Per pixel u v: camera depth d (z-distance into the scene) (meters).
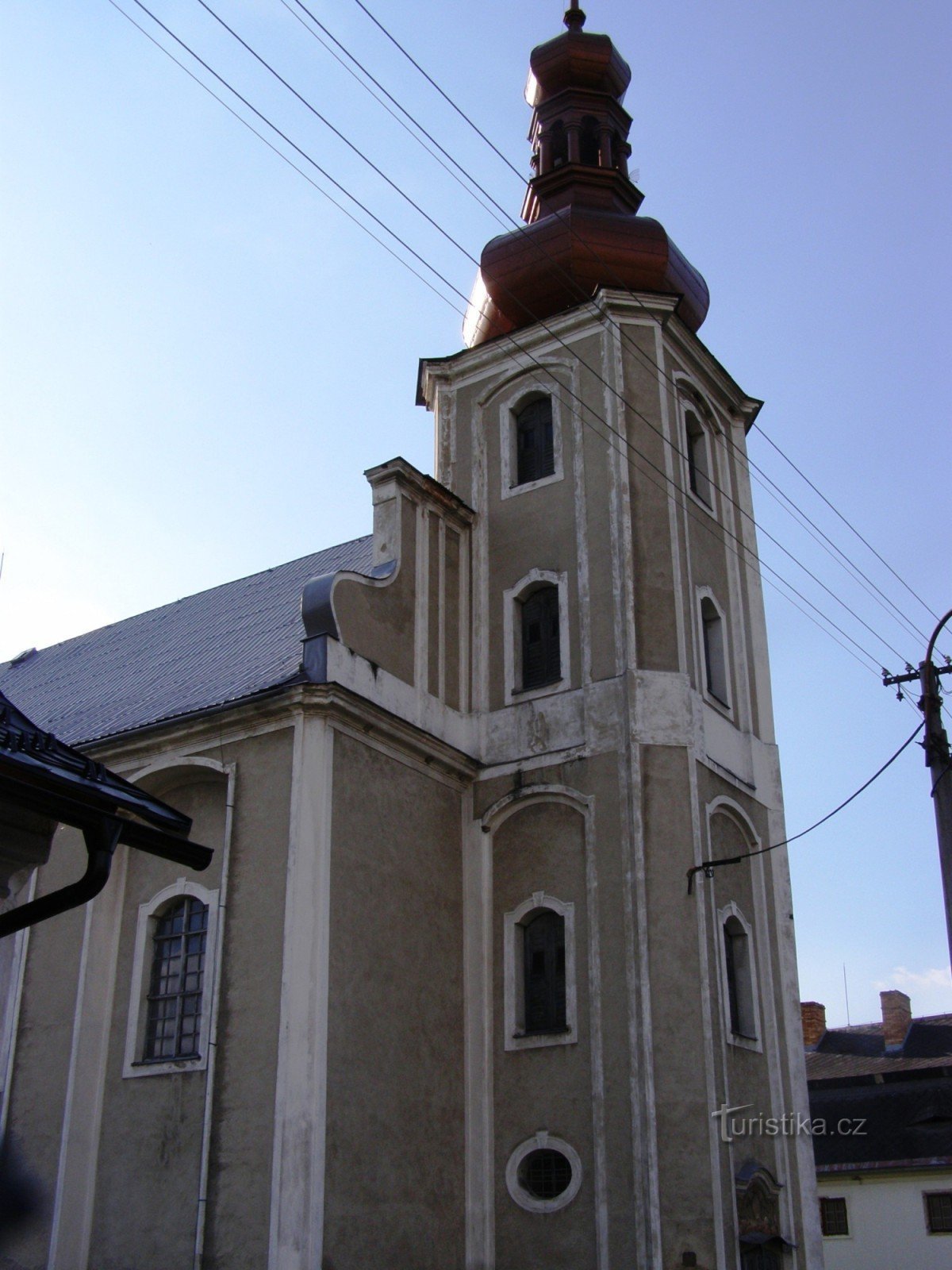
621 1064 19.59
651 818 21.00
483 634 24.02
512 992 21.06
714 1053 19.91
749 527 26.58
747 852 22.84
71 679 30.52
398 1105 19.22
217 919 19.45
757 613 25.69
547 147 29.89
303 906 18.61
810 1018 45.34
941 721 17.17
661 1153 18.84
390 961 19.83
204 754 20.77
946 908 16.20
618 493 23.44
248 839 19.64
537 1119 20.08
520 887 21.72
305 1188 17.12
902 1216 35.03
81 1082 19.94
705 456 25.94
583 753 21.92
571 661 22.83
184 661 26.91
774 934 22.73
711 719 22.91
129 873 21.50
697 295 27.09
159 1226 18.42
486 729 23.19
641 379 24.66
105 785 9.05
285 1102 17.56
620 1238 18.66
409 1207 18.92
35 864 9.82
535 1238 19.42
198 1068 19.00
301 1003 18.06
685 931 20.41
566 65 30.14
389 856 20.42
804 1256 20.48
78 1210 19.25
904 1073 38.75
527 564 24.12
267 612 27.55
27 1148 19.95
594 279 26.00
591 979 20.36
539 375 25.69
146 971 20.55
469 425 26.20
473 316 27.66
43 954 21.44
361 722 20.41
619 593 22.66
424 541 23.66
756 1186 19.86
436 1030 20.47
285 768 19.69
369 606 21.69
